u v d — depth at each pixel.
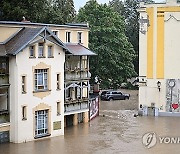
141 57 51.12
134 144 34.44
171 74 50.06
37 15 53.12
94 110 48.19
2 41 36.12
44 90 37.28
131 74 68.62
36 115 36.84
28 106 36.06
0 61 35.09
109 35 65.88
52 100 38.09
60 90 38.88
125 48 67.75
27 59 35.84
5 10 51.16
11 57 35.22
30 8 53.09
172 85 50.06
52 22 55.12
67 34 45.34
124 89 80.81
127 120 46.50
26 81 35.88
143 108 50.72
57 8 62.53
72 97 43.69
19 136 35.38
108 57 64.69
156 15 50.16
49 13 55.62
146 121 45.97
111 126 42.78
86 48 45.81
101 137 37.25
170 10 49.69
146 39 50.75
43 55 37.22
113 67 65.50
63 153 31.52
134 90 79.19
